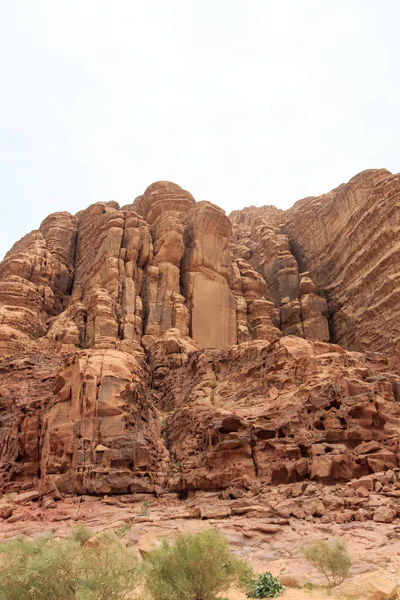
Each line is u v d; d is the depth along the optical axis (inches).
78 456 906.1
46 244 2298.2
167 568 340.8
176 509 776.9
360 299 2052.2
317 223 2556.6
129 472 911.7
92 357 1045.2
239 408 1029.2
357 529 562.3
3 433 1195.3
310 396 914.7
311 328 2140.7
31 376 1352.1
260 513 645.3
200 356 1333.7
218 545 355.6
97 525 692.1
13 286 1827.0
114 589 293.9
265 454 864.3
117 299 1738.4
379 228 2034.9
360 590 352.2
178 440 1112.8
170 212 2102.6
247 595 380.2
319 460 784.3
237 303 2016.5
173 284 1849.2
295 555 491.2
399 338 1747.0
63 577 289.6
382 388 943.0
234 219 3533.5
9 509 829.8
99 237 1974.7
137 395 1064.2
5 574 286.0
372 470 763.4
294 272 2400.3
